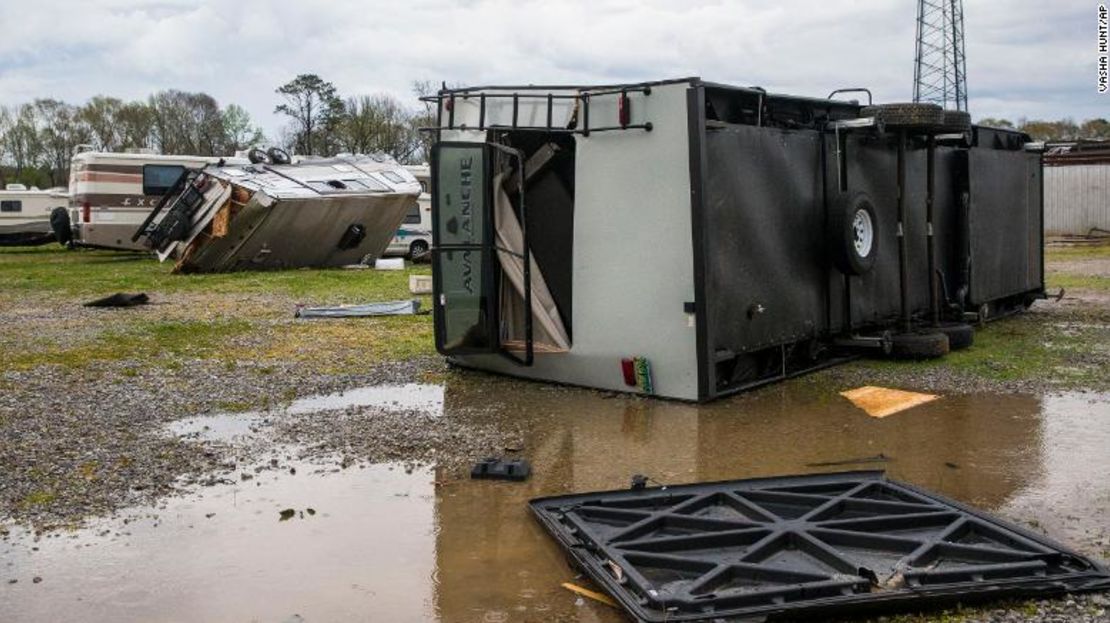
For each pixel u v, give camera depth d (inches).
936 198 440.5
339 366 386.3
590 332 333.1
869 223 370.9
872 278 391.5
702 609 157.1
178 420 297.6
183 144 2359.7
